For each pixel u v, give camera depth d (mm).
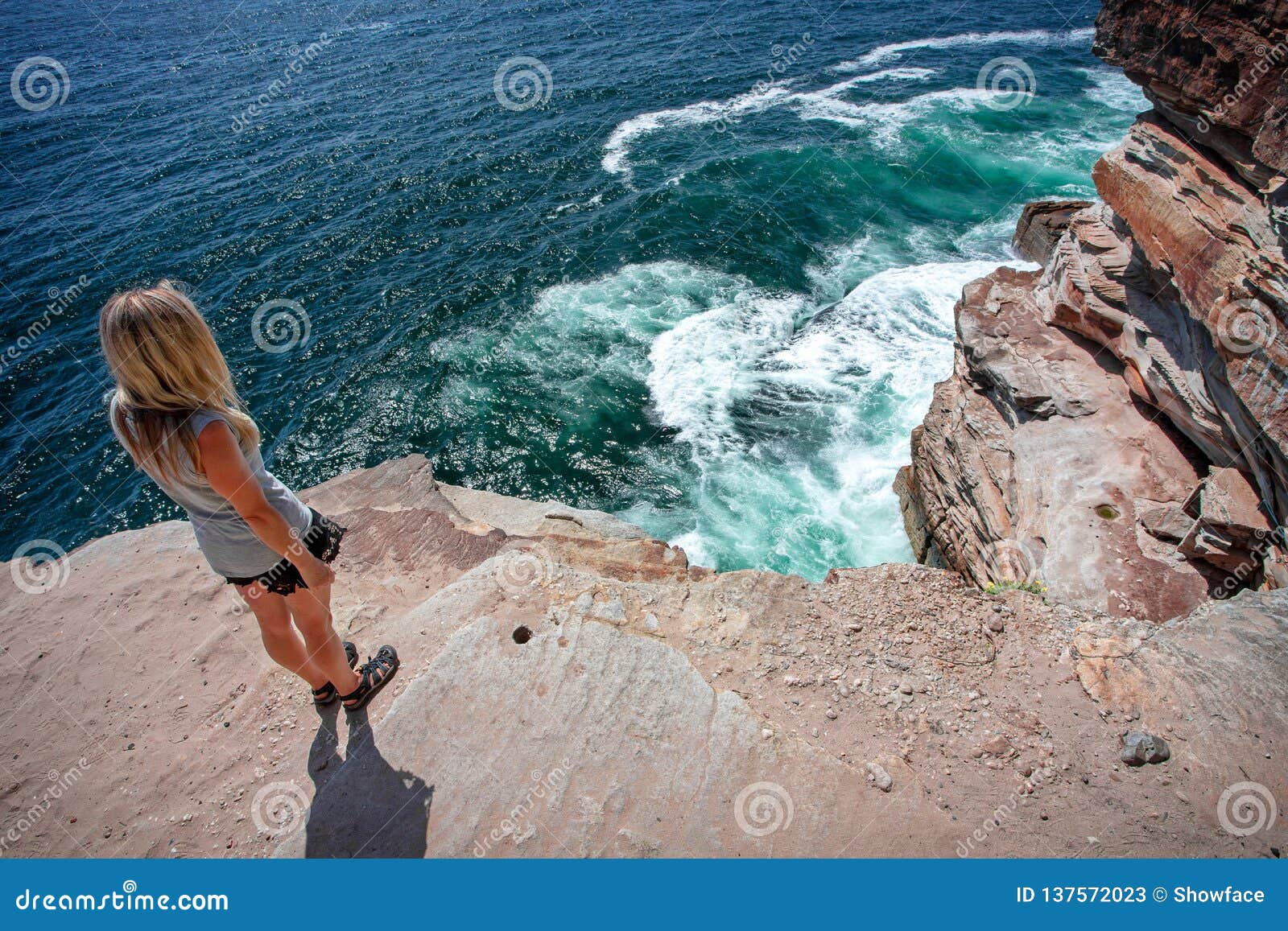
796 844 3242
